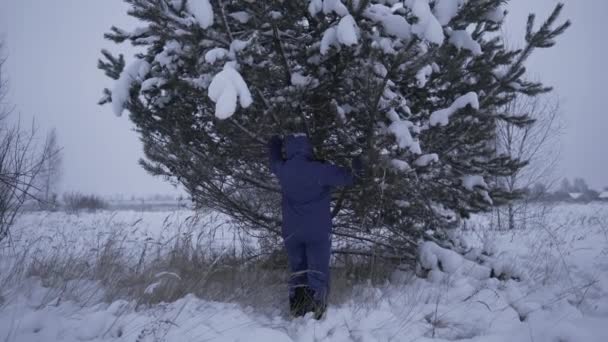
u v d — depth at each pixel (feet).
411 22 8.64
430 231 15.56
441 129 11.80
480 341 8.51
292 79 10.37
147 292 10.07
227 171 13.16
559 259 15.40
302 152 10.19
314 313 9.72
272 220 14.19
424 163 10.80
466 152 13.58
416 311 10.35
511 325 9.33
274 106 10.25
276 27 9.77
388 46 9.29
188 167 13.12
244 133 11.81
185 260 13.97
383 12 9.49
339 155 12.25
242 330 8.54
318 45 9.80
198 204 14.65
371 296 11.32
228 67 8.25
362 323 9.13
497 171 13.38
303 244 10.47
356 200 12.23
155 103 11.47
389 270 14.47
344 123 11.00
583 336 7.78
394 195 11.68
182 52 9.78
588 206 54.49
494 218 31.68
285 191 10.19
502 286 12.01
